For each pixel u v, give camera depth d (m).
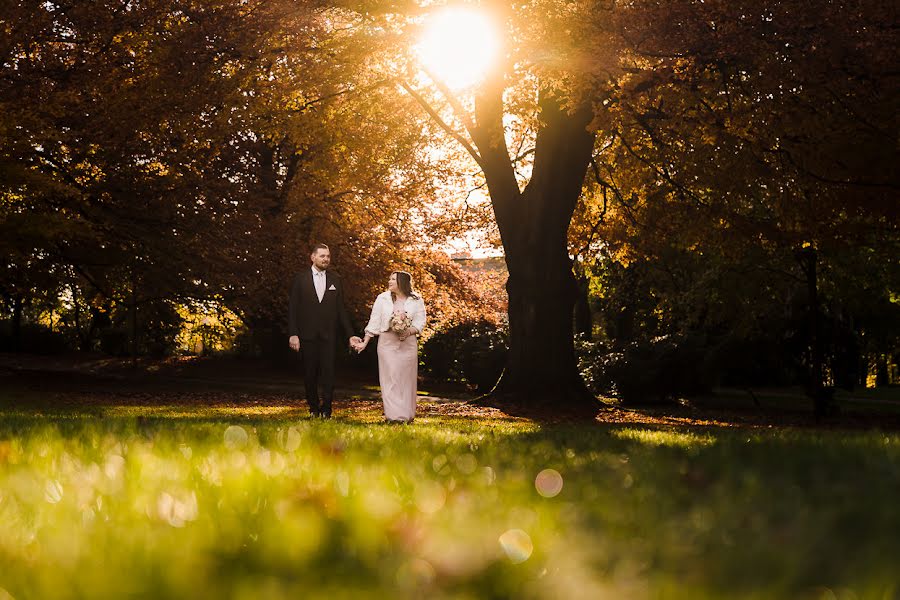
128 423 6.80
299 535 2.18
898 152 16.50
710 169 20.09
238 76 17.52
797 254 22.91
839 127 16.16
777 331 24.61
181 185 23.70
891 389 42.22
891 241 23.67
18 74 19.34
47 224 17.94
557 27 15.09
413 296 11.30
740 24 15.25
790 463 4.59
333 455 4.25
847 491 3.46
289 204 26.88
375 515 2.53
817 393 22.45
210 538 2.28
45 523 2.48
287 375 35.09
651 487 3.50
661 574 1.85
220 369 37.09
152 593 1.64
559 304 20.34
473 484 3.48
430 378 36.72
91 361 41.56
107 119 19.48
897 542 2.31
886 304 37.19
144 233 24.08
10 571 1.85
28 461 4.04
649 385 24.94
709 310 27.83
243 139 28.16
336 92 18.88
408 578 1.77
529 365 20.25
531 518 2.58
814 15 14.73
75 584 1.71
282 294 27.44
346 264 27.95
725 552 2.08
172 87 17.77
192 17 18.69
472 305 34.22
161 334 47.97
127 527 2.40
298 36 18.33
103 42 19.67
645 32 15.15
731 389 37.34
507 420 16.72
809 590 1.63
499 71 15.74
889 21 14.51
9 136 17.17
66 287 29.52
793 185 18.91
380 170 22.14
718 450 5.44
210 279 26.19
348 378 36.19
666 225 23.25
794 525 2.56
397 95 20.83
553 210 20.31
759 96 16.30
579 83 15.27
